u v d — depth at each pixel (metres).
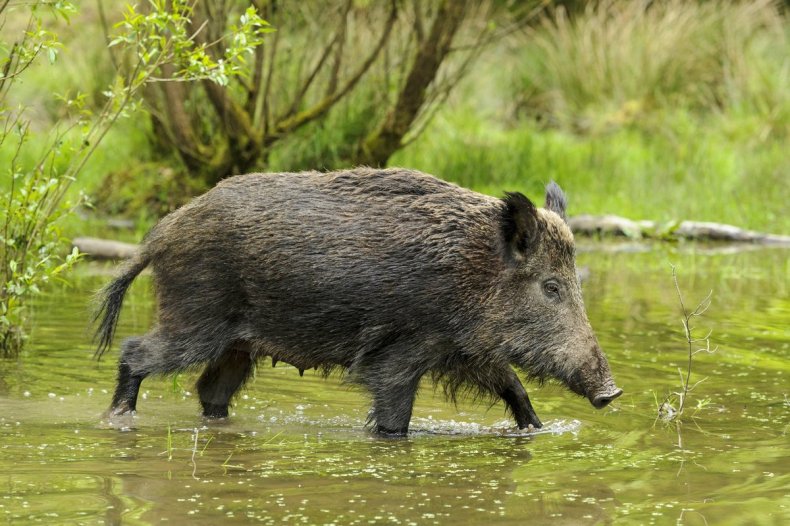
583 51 34.59
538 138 30.67
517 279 10.59
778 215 25.50
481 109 34.50
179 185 23.16
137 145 25.23
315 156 23.98
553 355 10.50
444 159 26.94
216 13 20.16
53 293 17.16
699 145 29.48
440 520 7.64
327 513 7.77
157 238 11.29
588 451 9.73
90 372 12.73
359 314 10.59
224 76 11.88
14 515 7.62
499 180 26.44
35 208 12.69
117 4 28.97
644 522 7.58
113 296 11.70
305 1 23.98
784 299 17.39
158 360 11.12
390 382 10.62
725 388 12.09
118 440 10.02
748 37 34.03
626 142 30.80
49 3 11.87
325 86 24.27
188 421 11.02
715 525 7.48
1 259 13.09
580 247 22.92
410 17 24.66
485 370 10.88
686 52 34.16
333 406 11.82
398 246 10.54
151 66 12.41
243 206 10.84
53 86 29.50
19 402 11.40
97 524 7.45
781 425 10.56
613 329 15.05
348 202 10.73
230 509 7.83
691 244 23.62
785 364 13.16
